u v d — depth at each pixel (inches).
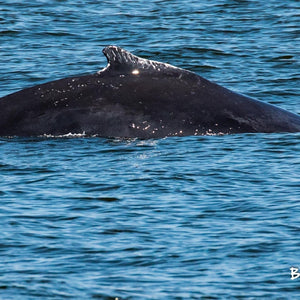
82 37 5531.5
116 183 2844.5
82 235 2458.2
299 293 2121.1
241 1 6525.6
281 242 2391.7
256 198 2699.3
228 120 3358.8
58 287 2148.1
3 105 3380.9
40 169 2984.7
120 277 2208.4
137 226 2514.8
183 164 3019.2
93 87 3376.0
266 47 5226.4
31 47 5236.2
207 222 2536.9
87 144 3253.0
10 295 2102.6
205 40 5413.4
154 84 3373.5
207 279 2197.3
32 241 2417.6
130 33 5620.1
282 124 3390.7
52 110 3353.8
